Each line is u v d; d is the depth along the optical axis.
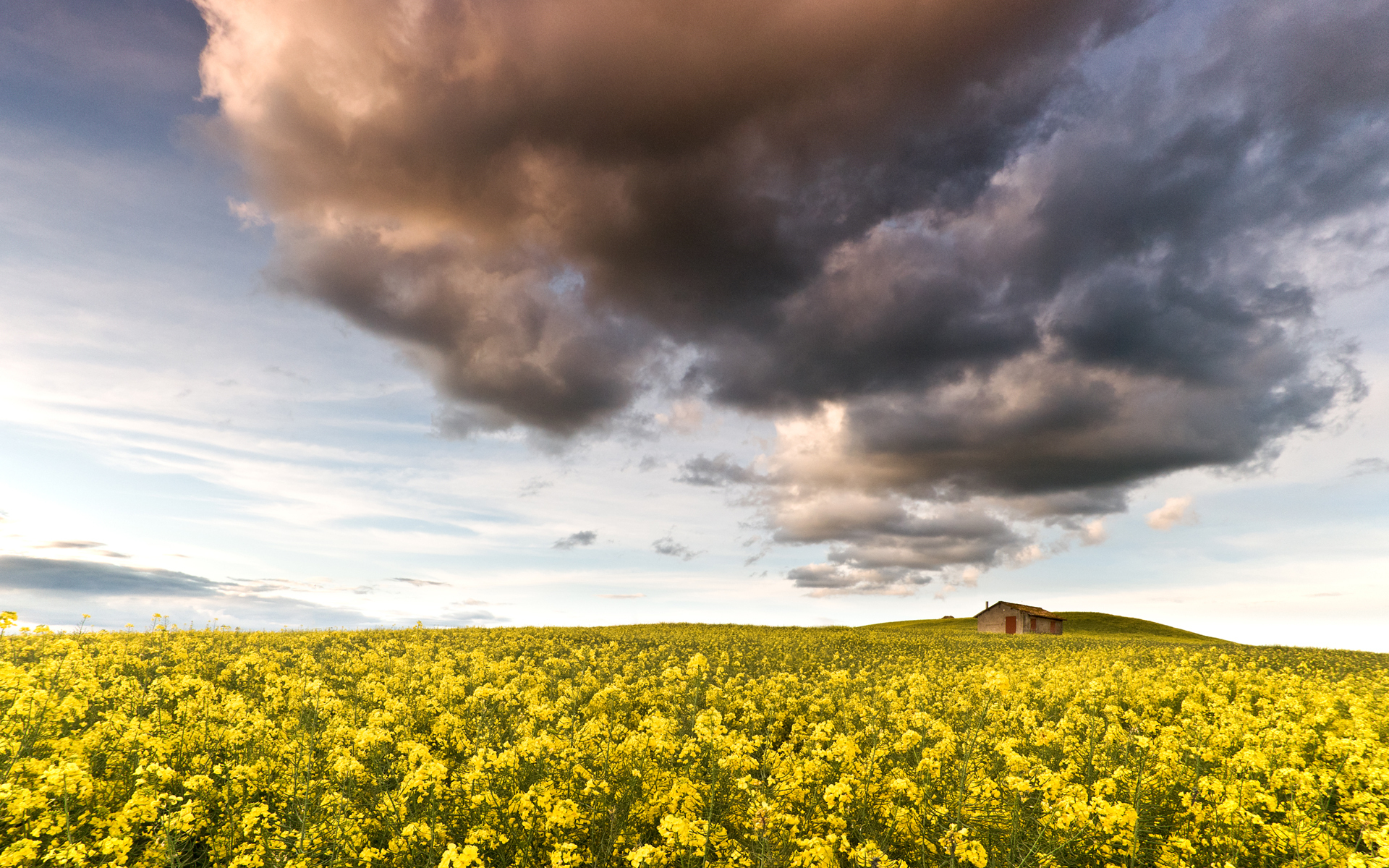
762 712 13.85
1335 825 6.95
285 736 10.60
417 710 12.73
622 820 7.89
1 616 9.12
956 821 7.32
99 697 11.66
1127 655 26.80
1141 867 6.78
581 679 16.08
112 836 6.38
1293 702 11.40
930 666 22.83
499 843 7.25
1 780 7.11
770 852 6.67
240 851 7.11
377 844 7.93
